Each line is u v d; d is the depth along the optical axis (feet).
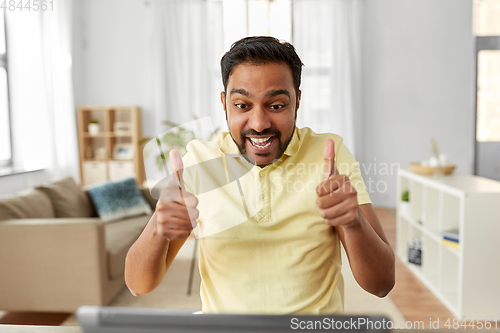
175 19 17.04
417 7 16.58
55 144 14.32
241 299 2.39
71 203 9.43
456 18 16.53
